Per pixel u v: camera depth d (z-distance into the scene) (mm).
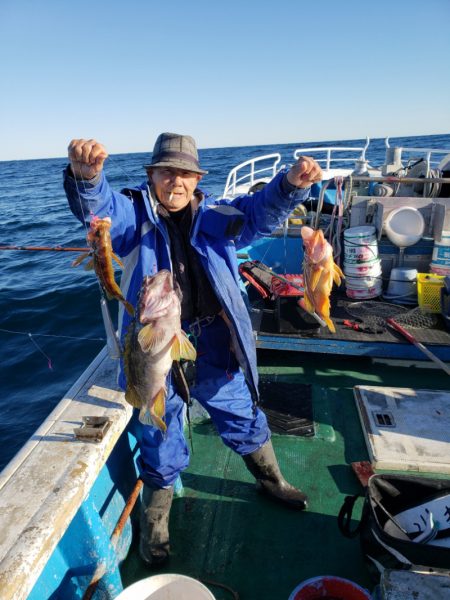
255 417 2691
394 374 4277
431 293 4621
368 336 4285
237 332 2305
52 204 23984
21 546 1564
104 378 2717
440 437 3295
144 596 2000
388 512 2488
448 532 2291
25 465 2000
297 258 6086
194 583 1991
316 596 2168
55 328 7852
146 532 2520
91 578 2105
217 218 2236
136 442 2943
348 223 5453
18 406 5797
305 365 4484
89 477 1978
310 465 3246
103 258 1952
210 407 2609
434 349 4102
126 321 2383
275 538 2697
